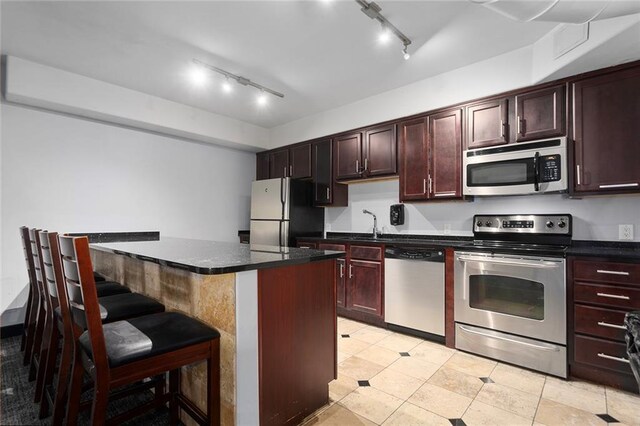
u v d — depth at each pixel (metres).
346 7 2.15
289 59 2.84
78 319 1.30
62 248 1.33
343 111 3.96
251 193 4.83
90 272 1.15
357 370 2.33
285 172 4.68
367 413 1.81
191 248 2.09
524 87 2.64
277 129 4.81
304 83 3.32
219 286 1.48
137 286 2.24
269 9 2.17
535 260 2.33
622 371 2.03
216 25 2.35
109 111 3.35
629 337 1.02
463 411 1.84
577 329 2.18
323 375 1.86
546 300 2.29
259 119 4.51
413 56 2.78
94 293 1.15
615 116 2.25
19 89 2.84
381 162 3.58
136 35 2.48
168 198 4.15
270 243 4.25
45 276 1.77
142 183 3.92
